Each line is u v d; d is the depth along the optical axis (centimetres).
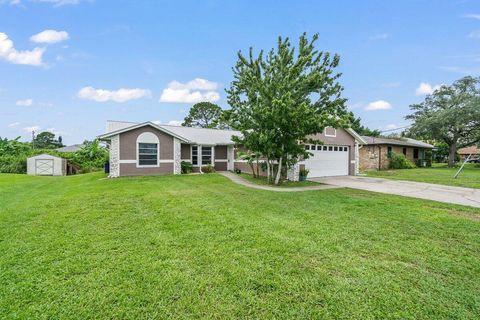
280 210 660
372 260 366
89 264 347
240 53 1204
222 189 1023
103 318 244
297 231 488
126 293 281
